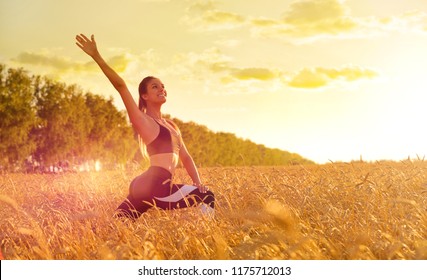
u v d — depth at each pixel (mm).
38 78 53188
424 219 4781
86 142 54312
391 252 3811
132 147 55812
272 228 4594
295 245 3656
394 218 5242
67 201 8305
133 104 6254
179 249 4242
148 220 5859
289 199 6547
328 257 4055
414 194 6930
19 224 5773
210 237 4586
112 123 55656
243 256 4004
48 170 17750
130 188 6312
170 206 6180
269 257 3945
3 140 51312
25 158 52188
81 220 5777
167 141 6344
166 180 6098
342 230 4574
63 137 53438
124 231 4695
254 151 29312
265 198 6332
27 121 51719
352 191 6770
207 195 6242
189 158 6773
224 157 45812
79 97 54312
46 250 4449
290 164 9258
